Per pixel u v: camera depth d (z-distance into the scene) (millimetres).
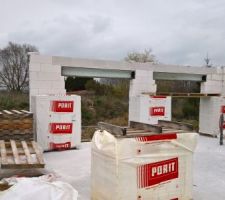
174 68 12508
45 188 4098
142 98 11070
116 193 4238
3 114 7898
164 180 4555
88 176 6527
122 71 11648
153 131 4707
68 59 10281
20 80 31406
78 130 9453
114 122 20828
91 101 23812
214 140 11289
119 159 4219
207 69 13266
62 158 8203
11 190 4105
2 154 6223
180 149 4684
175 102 22281
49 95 9078
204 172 6945
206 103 12461
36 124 8906
